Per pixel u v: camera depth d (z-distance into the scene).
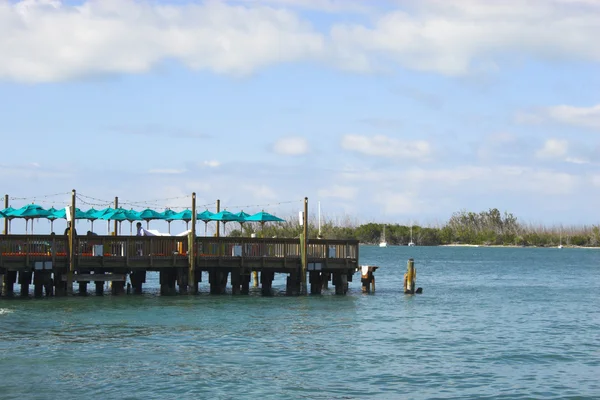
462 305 54.69
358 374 29.50
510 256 196.62
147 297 53.12
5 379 27.66
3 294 51.34
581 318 48.00
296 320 43.28
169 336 36.91
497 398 26.38
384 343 36.41
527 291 71.06
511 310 52.34
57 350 32.88
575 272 111.69
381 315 46.81
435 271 111.06
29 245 48.31
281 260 53.66
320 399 25.84
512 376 29.67
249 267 52.78
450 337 38.72
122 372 29.02
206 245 52.06
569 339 38.75
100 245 49.69
